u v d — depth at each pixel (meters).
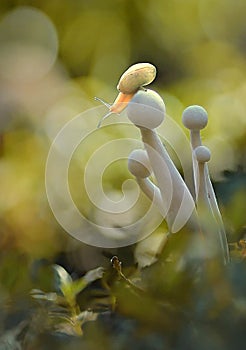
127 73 0.39
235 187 0.47
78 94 1.36
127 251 0.46
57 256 0.60
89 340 0.38
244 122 1.09
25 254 0.48
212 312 0.36
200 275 0.37
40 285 0.43
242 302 0.36
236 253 0.41
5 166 1.05
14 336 0.39
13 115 1.25
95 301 0.40
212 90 1.30
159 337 0.37
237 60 1.47
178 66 1.50
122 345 0.37
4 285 0.45
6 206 0.89
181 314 0.37
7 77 1.40
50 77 1.45
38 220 0.84
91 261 0.60
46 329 0.39
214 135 1.00
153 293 0.38
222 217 0.44
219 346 0.36
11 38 1.51
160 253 0.39
